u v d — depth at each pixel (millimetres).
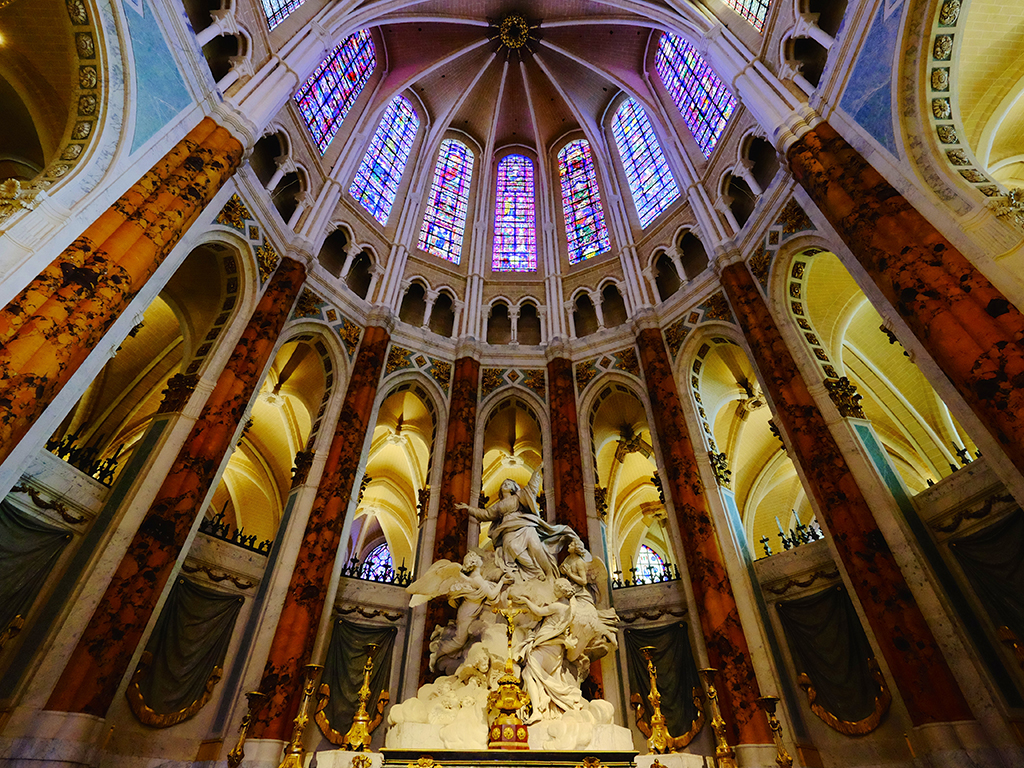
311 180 17750
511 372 18953
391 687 12961
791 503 23969
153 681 10422
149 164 10477
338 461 14484
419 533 15477
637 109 23969
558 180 25672
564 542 12086
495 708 8305
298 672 11305
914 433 19578
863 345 18406
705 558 12844
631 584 14641
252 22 14516
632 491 24641
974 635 9023
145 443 11602
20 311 7621
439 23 23812
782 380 13164
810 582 12016
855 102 11305
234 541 12969
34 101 11180
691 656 12766
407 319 19938
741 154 16641
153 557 10211
